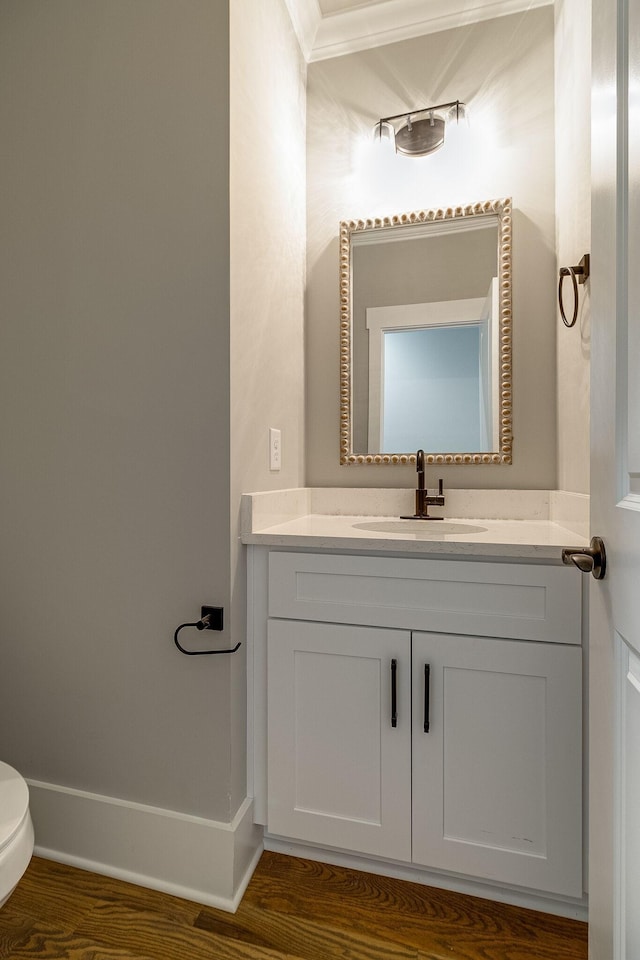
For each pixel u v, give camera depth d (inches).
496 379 66.1
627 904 27.1
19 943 44.3
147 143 49.9
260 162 55.6
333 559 49.7
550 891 44.8
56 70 53.1
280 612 51.3
